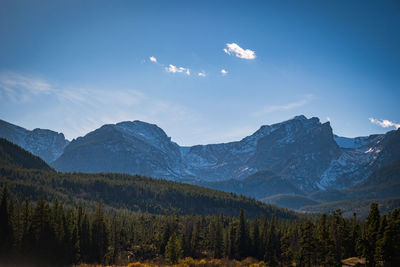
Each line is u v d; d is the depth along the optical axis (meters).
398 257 110.62
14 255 134.75
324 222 146.38
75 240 156.25
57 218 153.75
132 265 150.00
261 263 168.50
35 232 142.25
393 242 111.56
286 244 163.50
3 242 135.50
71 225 159.00
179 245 168.88
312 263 143.25
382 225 121.50
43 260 139.00
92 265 152.25
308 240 136.62
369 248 122.00
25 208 154.38
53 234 145.62
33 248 138.88
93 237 165.25
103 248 165.62
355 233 156.50
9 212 143.38
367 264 122.50
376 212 127.00
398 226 113.56
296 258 146.62
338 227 147.25
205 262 169.88
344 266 135.25
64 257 145.75
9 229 138.25
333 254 131.38
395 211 123.31
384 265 113.94
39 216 145.00
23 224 146.88
